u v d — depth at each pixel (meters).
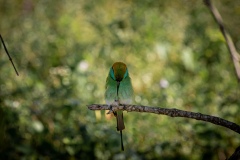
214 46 14.28
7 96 10.88
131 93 7.71
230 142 10.29
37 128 9.80
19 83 12.02
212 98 11.78
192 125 10.04
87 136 9.57
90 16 17.59
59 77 12.27
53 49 15.05
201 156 10.09
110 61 14.27
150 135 10.23
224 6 18.34
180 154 10.06
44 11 18.56
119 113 7.44
